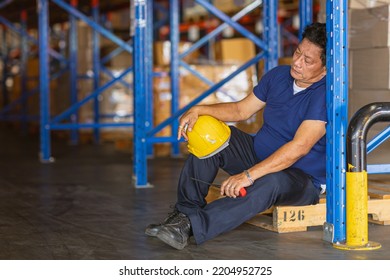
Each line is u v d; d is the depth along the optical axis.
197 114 5.15
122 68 14.86
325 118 4.97
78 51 15.09
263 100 5.52
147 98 11.57
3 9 16.20
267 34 8.77
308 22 7.95
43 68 11.59
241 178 4.91
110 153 12.60
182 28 17.17
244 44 12.57
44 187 8.34
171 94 11.81
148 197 7.51
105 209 6.76
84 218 6.27
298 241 5.12
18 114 18.94
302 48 4.99
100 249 5.02
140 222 6.06
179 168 10.13
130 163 10.95
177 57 11.81
